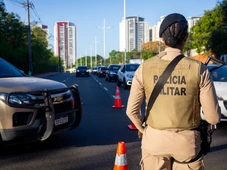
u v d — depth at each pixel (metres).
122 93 17.94
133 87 2.64
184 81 2.44
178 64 2.48
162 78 2.48
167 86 2.47
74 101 6.36
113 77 30.78
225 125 8.09
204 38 38.47
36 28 73.50
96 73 52.91
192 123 2.50
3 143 5.39
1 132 5.21
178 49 2.58
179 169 2.55
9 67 7.05
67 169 5.03
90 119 9.26
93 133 7.43
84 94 17.30
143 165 2.66
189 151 2.46
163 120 2.48
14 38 44.94
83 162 5.36
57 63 95.44
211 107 2.47
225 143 6.50
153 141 2.52
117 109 11.38
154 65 2.54
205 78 2.46
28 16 39.53
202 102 2.49
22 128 5.25
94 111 10.85
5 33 43.22
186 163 2.51
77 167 5.12
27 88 5.45
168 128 2.48
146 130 2.64
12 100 5.22
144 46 81.81
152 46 80.06
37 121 5.38
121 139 6.90
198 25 41.50
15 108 5.21
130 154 5.81
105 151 5.99
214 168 5.08
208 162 5.37
